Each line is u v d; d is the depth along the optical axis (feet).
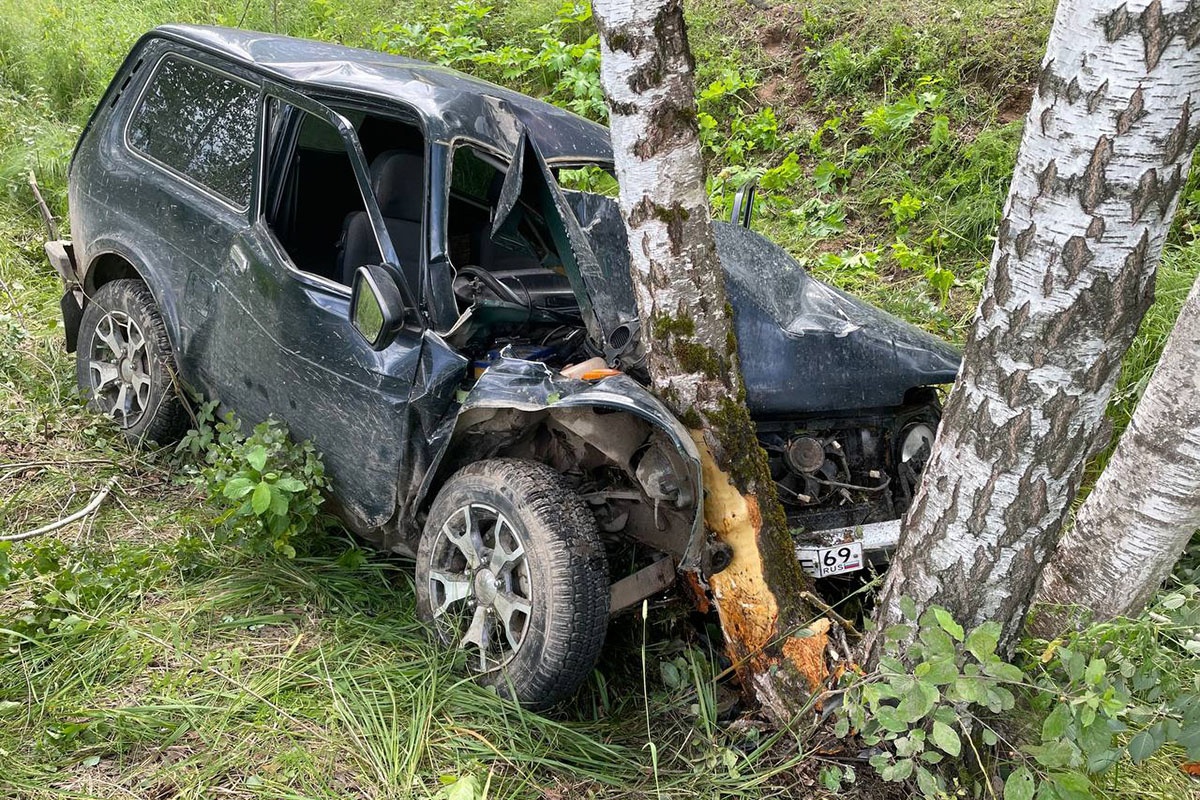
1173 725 9.20
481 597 11.20
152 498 14.58
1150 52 7.86
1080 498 15.74
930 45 25.53
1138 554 11.18
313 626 12.10
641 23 9.95
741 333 12.37
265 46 15.01
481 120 13.26
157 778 9.83
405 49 30.07
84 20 31.01
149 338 14.98
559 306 14.29
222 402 14.32
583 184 15.40
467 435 11.83
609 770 10.55
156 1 33.24
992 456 9.32
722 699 11.43
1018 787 9.04
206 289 13.99
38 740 10.05
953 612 9.92
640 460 11.11
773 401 12.09
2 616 11.59
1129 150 8.13
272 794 9.75
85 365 16.25
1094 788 10.45
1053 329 8.76
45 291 20.08
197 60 15.16
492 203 13.91
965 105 24.34
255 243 13.28
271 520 12.25
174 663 11.33
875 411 12.73
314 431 12.67
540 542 10.62
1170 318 16.89
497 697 10.94
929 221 22.54
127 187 15.29
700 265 10.66
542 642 10.59
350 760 10.27
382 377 11.76
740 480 10.86
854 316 13.20
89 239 15.83
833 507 12.37
